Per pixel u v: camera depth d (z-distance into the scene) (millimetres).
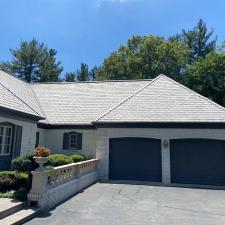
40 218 9531
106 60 50781
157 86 23062
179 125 19438
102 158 20156
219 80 41469
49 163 16297
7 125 16922
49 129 23734
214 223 9656
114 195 14125
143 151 19953
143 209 11359
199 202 13055
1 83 19453
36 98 25875
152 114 20203
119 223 9305
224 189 17203
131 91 25969
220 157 19094
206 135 19250
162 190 16172
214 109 20031
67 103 25297
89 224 9094
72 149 23188
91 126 22797
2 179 11781
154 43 47969
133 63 47500
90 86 27625
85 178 16406
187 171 19250
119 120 20016
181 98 21406
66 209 10953
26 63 53000
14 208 9492
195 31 52094
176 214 10742
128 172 19891
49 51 55844
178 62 47094
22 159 11016
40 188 10422
